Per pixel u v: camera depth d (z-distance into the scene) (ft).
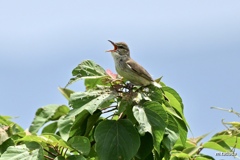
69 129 37.91
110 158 33.71
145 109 34.99
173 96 39.09
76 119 36.78
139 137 33.96
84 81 41.52
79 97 35.76
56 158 33.60
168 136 35.78
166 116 35.01
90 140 37.42
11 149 32.96
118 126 34.65
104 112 36.94
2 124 40.73
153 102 35.45
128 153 33.71
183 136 38.88
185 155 38.70
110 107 37.19
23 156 32.55
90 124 36.86
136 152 33.63
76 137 34.27
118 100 36.91
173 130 36.22
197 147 40.22
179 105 39.04
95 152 37.50
